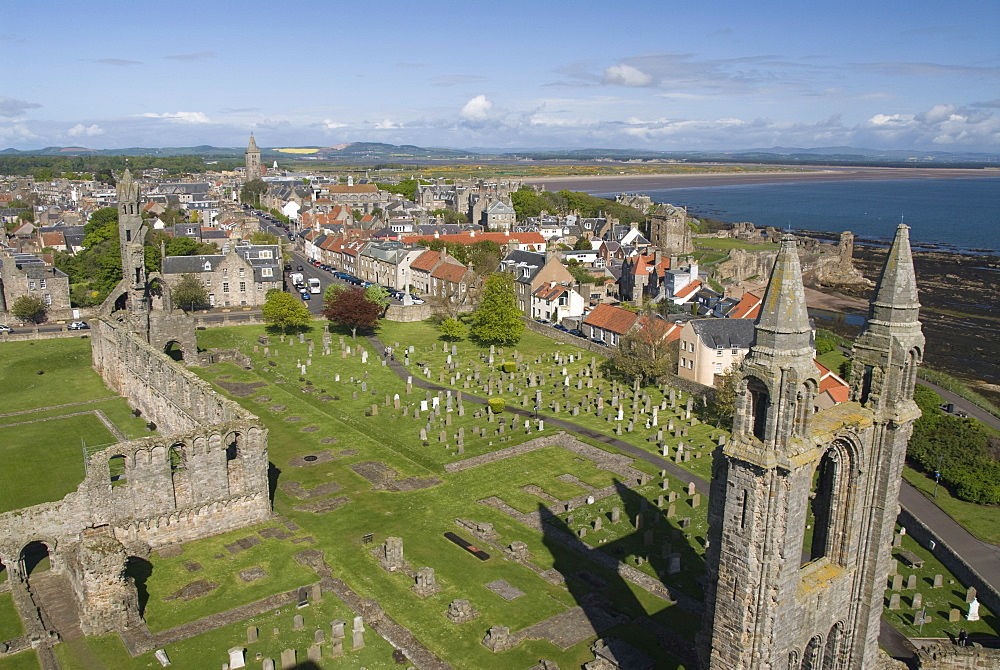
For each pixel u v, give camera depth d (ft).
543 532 245.04
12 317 510.58
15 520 206.18
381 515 253.85
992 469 285.02
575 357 461.37
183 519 232.53
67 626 190.39
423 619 195.11
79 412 350.64
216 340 483.10
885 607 208.23
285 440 319.68
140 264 416.05
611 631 190.90
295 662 176.35
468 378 414.41
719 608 129.90
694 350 395.14
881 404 142.51
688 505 266.98
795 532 124.77
